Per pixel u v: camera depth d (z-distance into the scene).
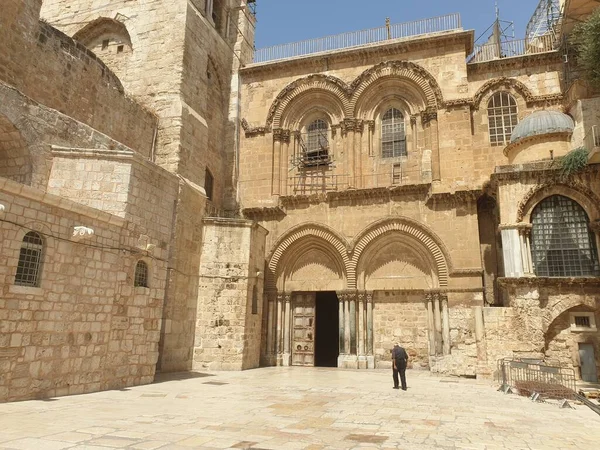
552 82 25.34
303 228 26.33
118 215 15.39
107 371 13.98
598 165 19.72
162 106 24.06
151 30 25.80
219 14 30.45
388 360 24.34
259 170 28.41
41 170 15.73
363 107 27.61
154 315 16.34
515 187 20.88
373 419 10.31
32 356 11.52
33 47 17.50
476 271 22.97
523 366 16.61
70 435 7.71
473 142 25.67
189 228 22.06
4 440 7.16
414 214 24.64
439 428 9.50
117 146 18.78
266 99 29.47
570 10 24.19
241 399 12.84
